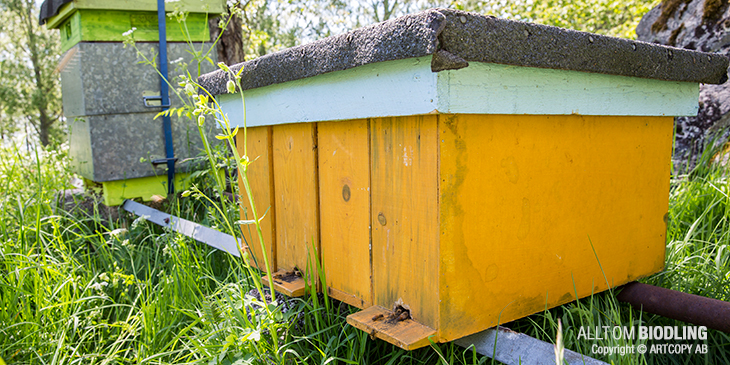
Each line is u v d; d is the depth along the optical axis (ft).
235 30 13.82
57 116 33.40
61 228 8.92
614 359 4.28
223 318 5.05
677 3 11.60
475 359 4.24
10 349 5.15
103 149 9.81
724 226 7.19
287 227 5.75
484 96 3.76
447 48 3.30
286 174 5.64
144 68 10.08
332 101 4.59
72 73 10.27
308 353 4.98
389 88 3.91
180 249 7.13
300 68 4.67
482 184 3.99
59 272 6.20
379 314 4.29
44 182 10.57
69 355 5.31
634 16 29.22
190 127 10.61
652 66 4.75
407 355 4.74
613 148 5.02
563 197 4.63
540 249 4.52
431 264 3.91
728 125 9.96
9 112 30.17
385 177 4.28
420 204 3.95
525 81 4.02
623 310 5.49
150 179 10.49
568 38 4.00
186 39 10.43
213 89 6.25
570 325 5.10
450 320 3.94
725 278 5.88
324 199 5.09
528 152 4.28
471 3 27.43
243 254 4.72
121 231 7.95
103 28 9.61
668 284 5.97
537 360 3.96
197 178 10.52
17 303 5.85
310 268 5.00
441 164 3.70
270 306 4.76
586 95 4.52
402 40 3.49
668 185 5.74
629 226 5.33
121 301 6.51
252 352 4.53
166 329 5.61
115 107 9.85
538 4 29.45
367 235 4.58
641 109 5.08
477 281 4.09
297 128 5.34
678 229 7.36
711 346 5.21
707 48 10.85
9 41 32.83
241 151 6.47
